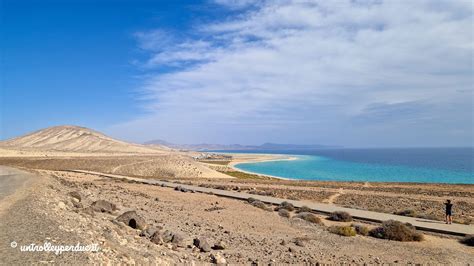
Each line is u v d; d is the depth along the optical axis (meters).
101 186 44.78
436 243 19.42
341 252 16.50
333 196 46.59
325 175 113.81
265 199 38.34
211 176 91.81
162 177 76.50
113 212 21.58
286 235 20.31
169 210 27.36
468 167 152.38
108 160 97.94
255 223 23.86
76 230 11.30
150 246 12.83
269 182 68.62
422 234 20.81
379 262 14.84
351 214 28.42
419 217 28.58
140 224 16.92
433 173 120.56
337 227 21.80
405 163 188.88
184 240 16.23
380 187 60.88
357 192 51.75
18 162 91.38
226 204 33.50
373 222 26.03
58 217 13.41
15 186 25.78
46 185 28.42
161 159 104.56
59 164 90.69
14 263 7.41
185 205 31.53
